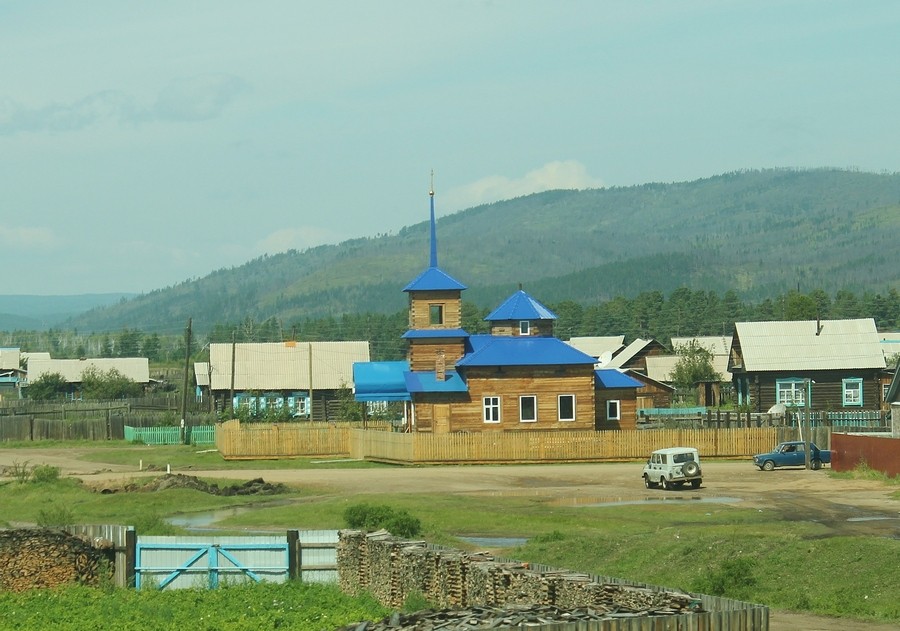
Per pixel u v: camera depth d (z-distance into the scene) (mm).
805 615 36250
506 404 103062
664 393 153875
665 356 180750
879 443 79812
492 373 103125
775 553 43781
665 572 44219
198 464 104812
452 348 108562
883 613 35719
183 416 134625
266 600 38438
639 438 99125
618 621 23984
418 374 105688
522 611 26312
